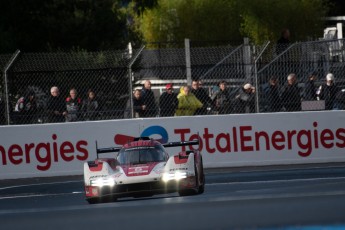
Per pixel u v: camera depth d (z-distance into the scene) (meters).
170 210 32.91
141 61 62.56
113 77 61.44
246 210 31.19
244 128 60.72
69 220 31.19
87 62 61.72
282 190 42.97
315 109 62.41
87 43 100.25
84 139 60.62
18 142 60.28
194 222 28.28
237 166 60.69
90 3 102.38
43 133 60.44
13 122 61.03
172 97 62.56
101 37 102.25
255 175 54.47
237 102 62.47
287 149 60.94
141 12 103.38
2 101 61.44
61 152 60.53
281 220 27.69
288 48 62.12
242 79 62.53
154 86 73.00
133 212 32.97
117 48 103.44
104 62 62.12
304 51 62.53
